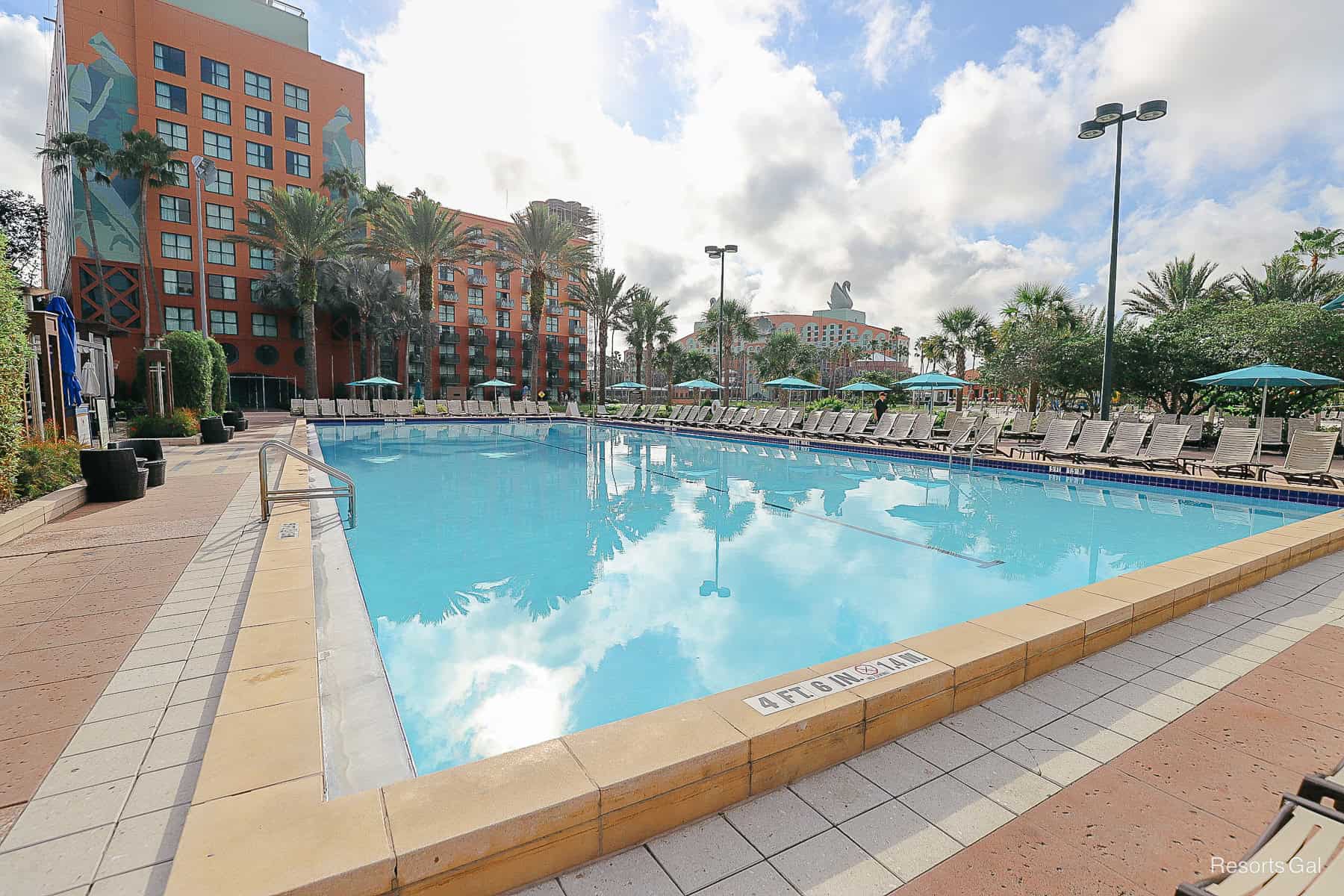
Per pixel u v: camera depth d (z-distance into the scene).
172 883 1.31
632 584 4.98
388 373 45.81
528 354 58.00
